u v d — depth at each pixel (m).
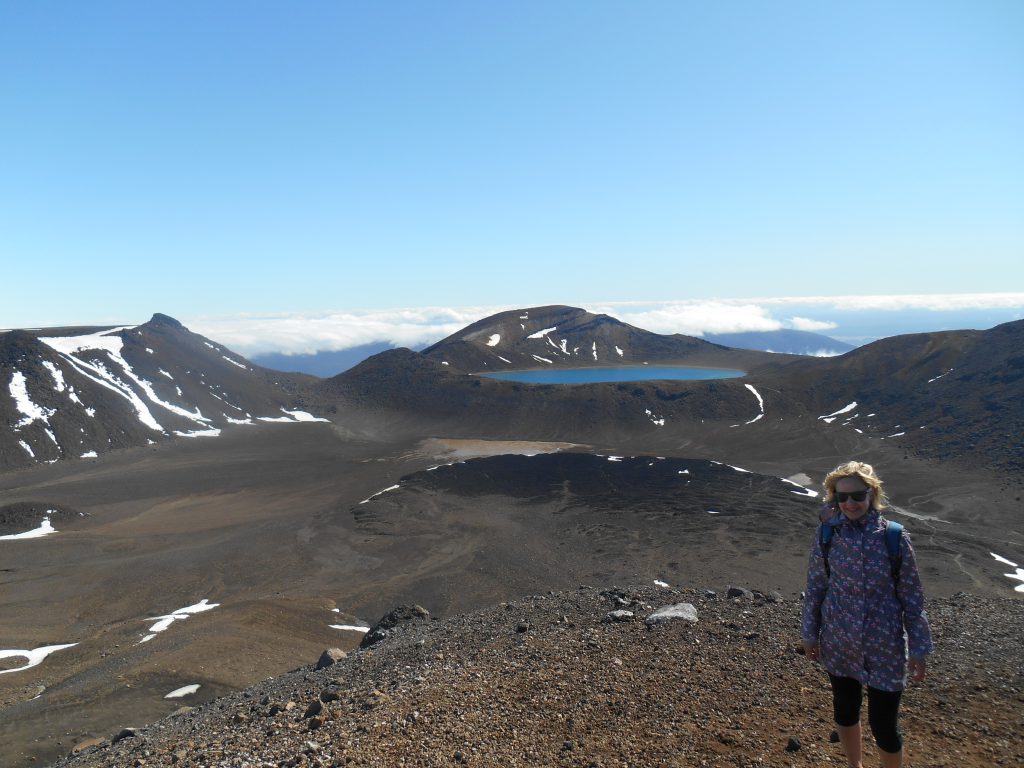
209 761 9.67
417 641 17.95
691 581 52.56
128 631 43.38
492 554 62.47
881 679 6.14
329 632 40.69
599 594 19.39
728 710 9.55
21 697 31.00
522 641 14.48
